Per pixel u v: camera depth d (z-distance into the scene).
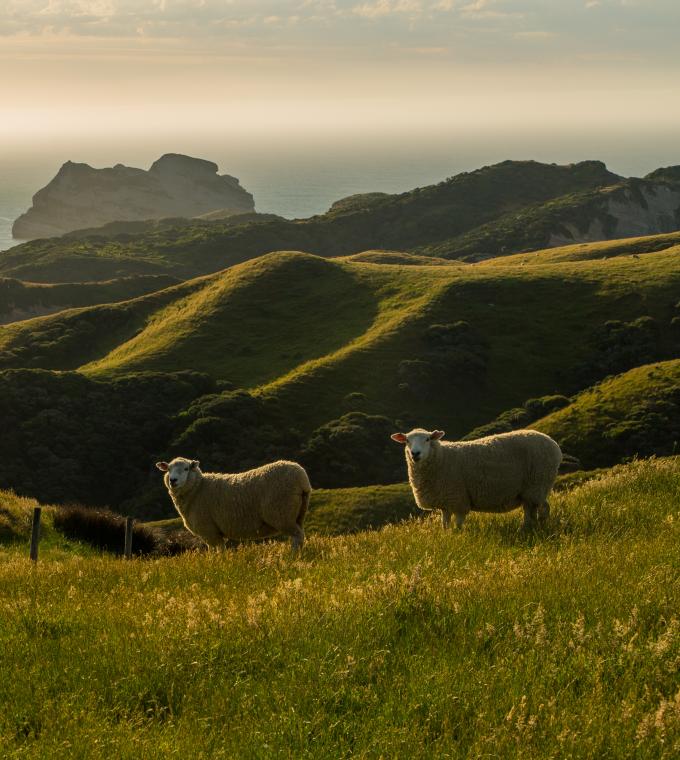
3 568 13.82
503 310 117.81
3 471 86.12
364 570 10.34
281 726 5.95
